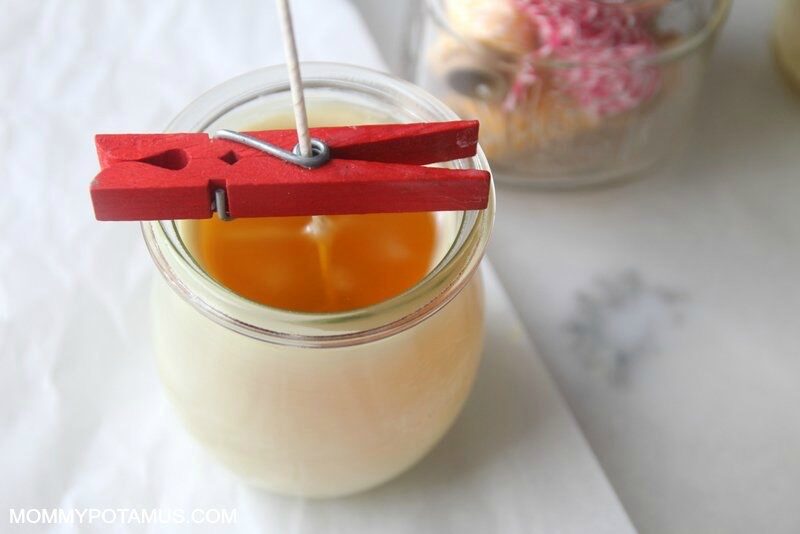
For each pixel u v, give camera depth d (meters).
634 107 0.34
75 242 0.32
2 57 0.37
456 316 0.25
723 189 0.37
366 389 0.24
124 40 0.38
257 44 0.38
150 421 0.29
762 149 0.38
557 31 0.32
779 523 0.30
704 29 0.34
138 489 0.28
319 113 0.26
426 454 0.28
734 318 0.34
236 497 0.28
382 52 0.41
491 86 0.34
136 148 0.22
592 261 0.35
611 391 0.32
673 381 0.32
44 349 0.30
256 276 0.25
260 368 0.23
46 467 0.28
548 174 0.36
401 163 0.23
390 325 0.22
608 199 0.37
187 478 0.28
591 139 0.35
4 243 0.32
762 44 0.41
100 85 0.36
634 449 0.31
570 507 0.28
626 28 0.33
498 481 0.29
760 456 0.31
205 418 0.25
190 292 0.23
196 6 0.39
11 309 0.31
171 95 0.36
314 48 0.37
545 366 0.32
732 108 0.39
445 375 0.25
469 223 0.23
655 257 0.35
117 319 0.31
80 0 0.38
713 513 0.30
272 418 0.24
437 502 0.28
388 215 0.25
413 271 0.25
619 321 0.33
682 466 0.31
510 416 0.30
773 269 0.35
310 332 0.22
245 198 0.22
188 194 0.22
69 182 0.34
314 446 0.25
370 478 0.27
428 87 0.37
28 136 0.35
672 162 0.38
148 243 0.23
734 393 0.32
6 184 0.34
